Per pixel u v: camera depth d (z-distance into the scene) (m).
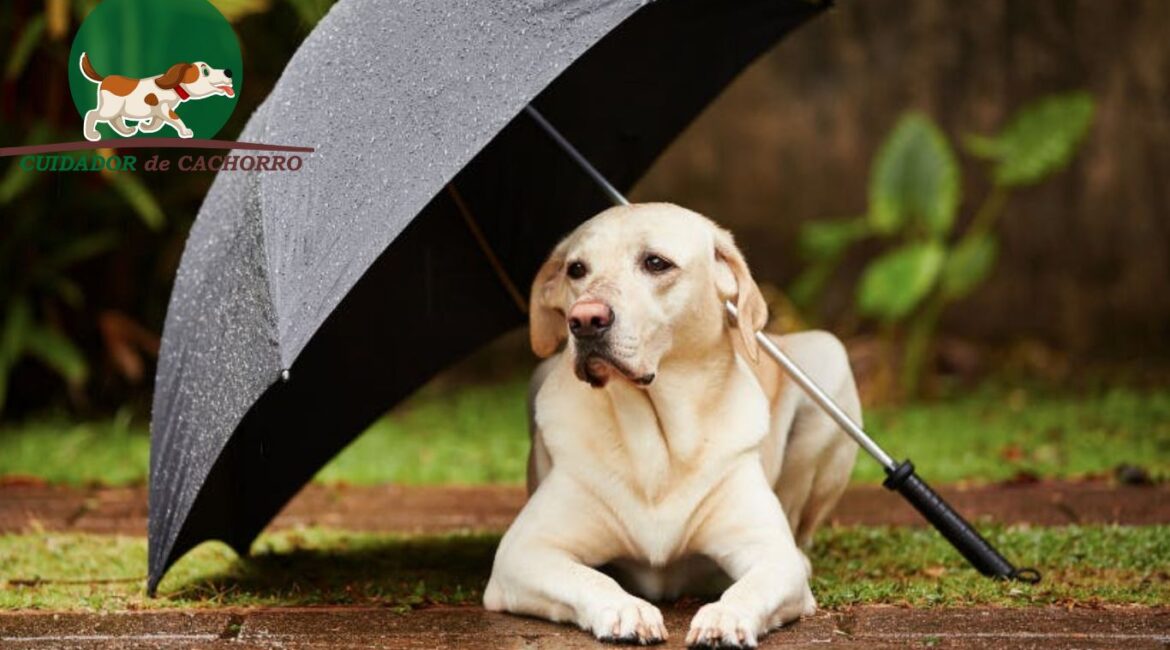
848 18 13.10
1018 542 6.43
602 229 5.12
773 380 5.97
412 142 4.75
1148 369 12.31
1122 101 12.81
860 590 5.40
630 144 6.57
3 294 10.92
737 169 13.29
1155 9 12.72
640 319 4.93
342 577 6.06
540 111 6.23
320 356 5.81
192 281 5.36
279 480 6.10
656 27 6.14
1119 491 7.91
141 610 5.36
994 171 12.70
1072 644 4.64
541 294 5.39
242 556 6.38
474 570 6.21
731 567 5.21
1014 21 12.95
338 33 5.17
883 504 7.73
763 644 4.66
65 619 5.21
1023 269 12.95
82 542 6.80
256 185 5.04
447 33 4.95
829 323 12.92
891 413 10.93
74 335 11.45
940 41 13.05
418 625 5.02
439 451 9.70
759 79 13.25
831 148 13.20
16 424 10.89
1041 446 9.43
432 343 6.39
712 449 5.23
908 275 11.23
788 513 6.22
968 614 5.07
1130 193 12.83
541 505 5.23
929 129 11.63
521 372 13.13
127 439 10.07
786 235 13.20
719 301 5.23
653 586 5.37
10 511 7.73
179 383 5.28
